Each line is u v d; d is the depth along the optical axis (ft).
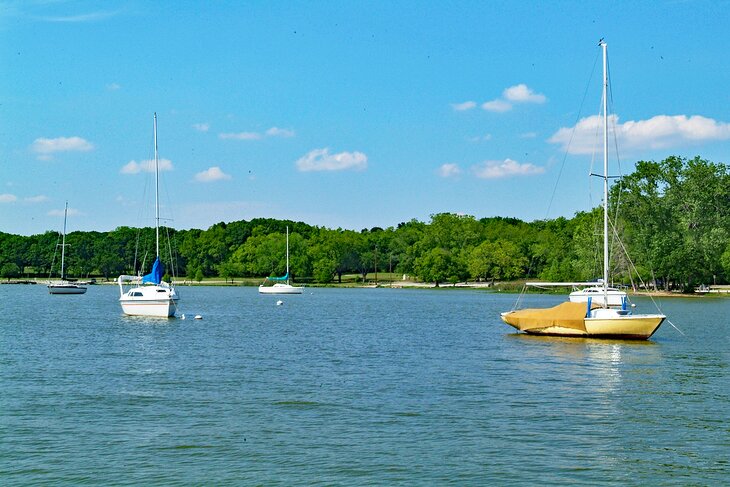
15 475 70.54
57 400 102.01
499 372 127.24
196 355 149.28
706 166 453.58
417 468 72.59
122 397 104.12
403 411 95.55
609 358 145.48
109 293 505.25
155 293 246.68
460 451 77.97
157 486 67.77
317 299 432.66
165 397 104.22
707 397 105.70
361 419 91.25
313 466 73.15
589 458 75.97
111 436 83.35
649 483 69.15
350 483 68.64
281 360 142.10
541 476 70.59
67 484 68.33
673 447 79.92
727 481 69.77
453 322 244.22
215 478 69.82
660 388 112.47
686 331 205.98
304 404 99.71
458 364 136.98
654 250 427.74
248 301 402.31
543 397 104.94
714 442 81.92
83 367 131.85
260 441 81.41
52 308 317.42
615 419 91.81
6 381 116.88
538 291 528.63
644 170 452.76
